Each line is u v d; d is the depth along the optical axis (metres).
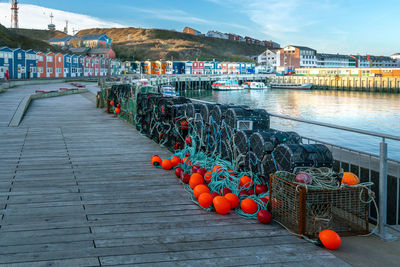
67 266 3.42
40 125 12.73
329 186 4.20
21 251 3.70
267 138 5.34
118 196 5.63
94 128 12.31
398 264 3.61
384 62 183.75
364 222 4.39
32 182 6.27
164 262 3.54
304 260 3.65
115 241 4.00
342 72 118.88
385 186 4.26
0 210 4.93
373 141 30.39
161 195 5.71
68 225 4.44
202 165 6.62
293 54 151.25
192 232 4.29
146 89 14.35
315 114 50.94
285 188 4.44
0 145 9.30
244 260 3.62
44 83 47.66
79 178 6.59
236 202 5.00
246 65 139.12
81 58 75.25
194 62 125.12
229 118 6.52
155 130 10.09
